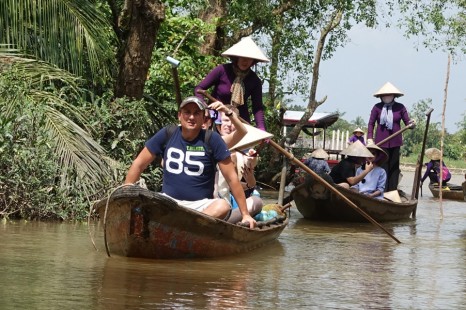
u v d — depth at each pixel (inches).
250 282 259.8
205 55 657.0
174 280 253.4
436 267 315.3
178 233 288.8
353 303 234.4
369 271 298.2
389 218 529.3
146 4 480.1
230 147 332.2
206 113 321.4
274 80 856.3
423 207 697.0
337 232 443.2
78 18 480.7
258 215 381.1
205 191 305.7
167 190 306.2
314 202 499.8
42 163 394.9
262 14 791.1
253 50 376.8
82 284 238.2
